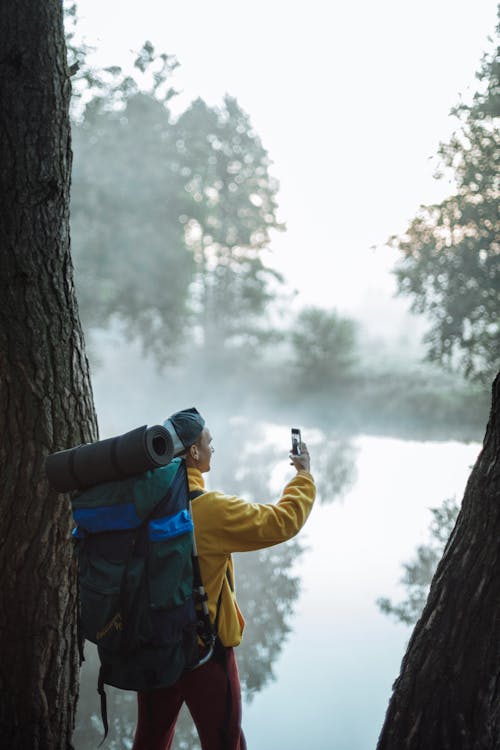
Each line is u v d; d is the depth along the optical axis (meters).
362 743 3.63
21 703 2.85
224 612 2.40
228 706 2.41
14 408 2.87
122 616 2.17
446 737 2.24
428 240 7.72
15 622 2.85
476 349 8.73
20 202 2.83
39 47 2.85
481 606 2.24
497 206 6.95
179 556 2.21
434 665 2.30
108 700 4.38
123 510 2.22
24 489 2.86
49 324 2.91
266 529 2.36
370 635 5.20
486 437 2.38
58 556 2.90
